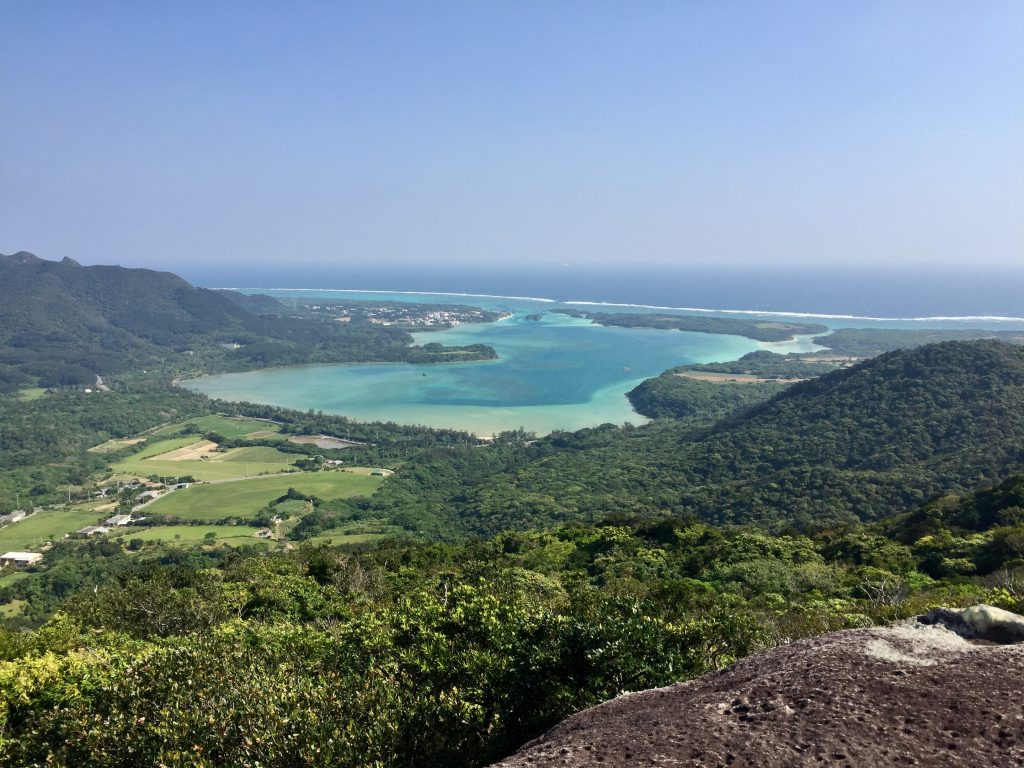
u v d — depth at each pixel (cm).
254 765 866
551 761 650
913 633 855
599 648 1041
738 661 878
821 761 598
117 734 1005
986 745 604
